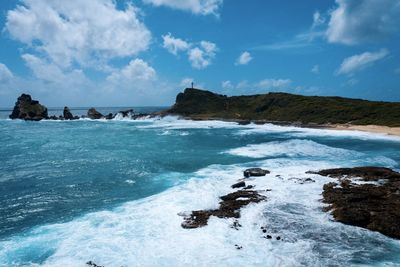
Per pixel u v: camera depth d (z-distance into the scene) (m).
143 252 10.40
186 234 11.73
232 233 11.74
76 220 13.51
